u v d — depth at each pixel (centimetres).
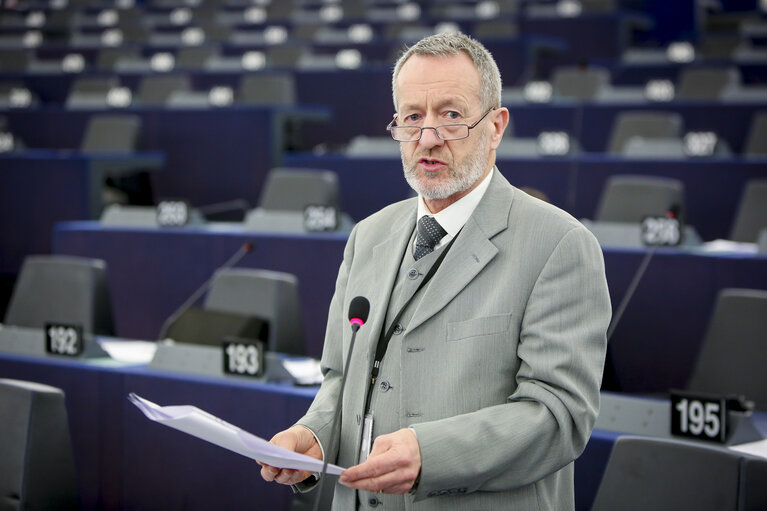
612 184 571
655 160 717
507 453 196
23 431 330
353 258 238
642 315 505
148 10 1672
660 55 1191
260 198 911
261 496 380
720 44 1192
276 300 452
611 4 1398
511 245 212
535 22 1387
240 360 393
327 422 227
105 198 834
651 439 264
